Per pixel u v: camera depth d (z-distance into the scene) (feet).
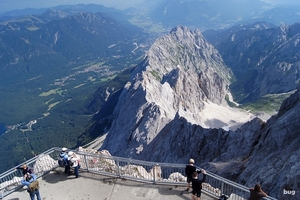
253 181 91.09
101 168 88.33
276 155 95.61
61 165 87.81
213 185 97.25
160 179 82.94
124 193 75.92
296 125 101.50
